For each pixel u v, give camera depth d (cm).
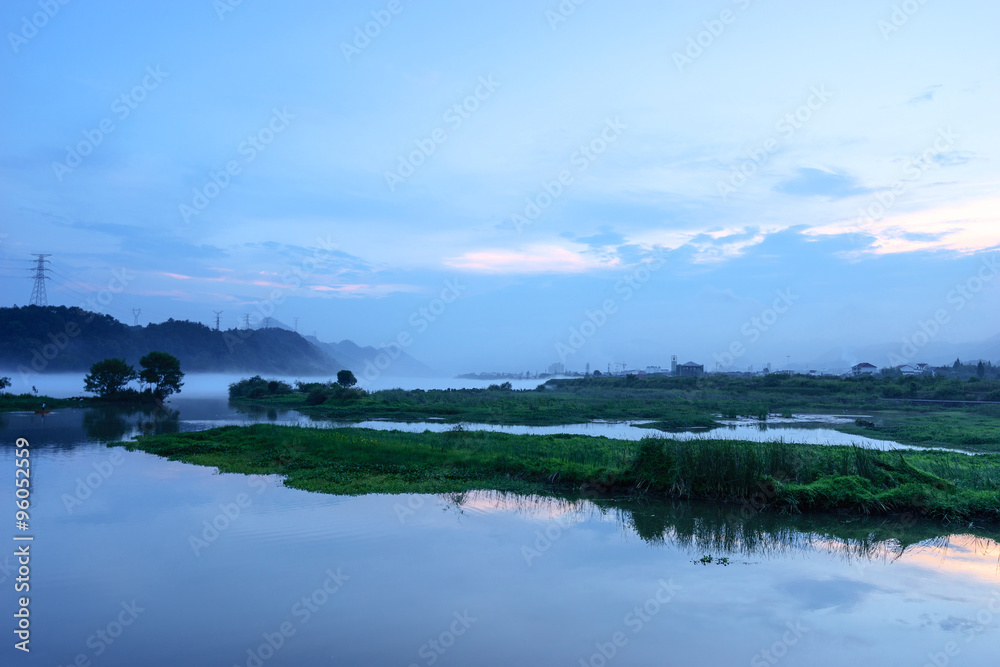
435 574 1040
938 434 2955
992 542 1291
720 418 4050
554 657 749
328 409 4919
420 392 6288
